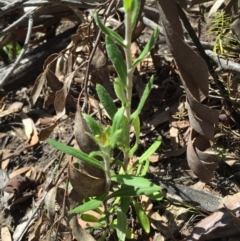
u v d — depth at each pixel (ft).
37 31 1.87
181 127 1.44
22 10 1.81
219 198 1.22
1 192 1.47
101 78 1.47
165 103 1.53
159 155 1.39
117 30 1.44
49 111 1.69
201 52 1.27
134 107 1.56
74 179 1.01
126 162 1.12
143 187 1.03
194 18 1.74
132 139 1.44
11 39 1.87
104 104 1.04
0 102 1.75
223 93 1.34
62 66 1.46
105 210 1.12
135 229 1.24
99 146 1.00
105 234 1.16
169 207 1.25
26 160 1.55
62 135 1.57
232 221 1.12
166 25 1.00
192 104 1.03
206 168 1.08
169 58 1.64
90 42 1.34
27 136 1.62
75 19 1.85
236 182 1.27
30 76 1.78
